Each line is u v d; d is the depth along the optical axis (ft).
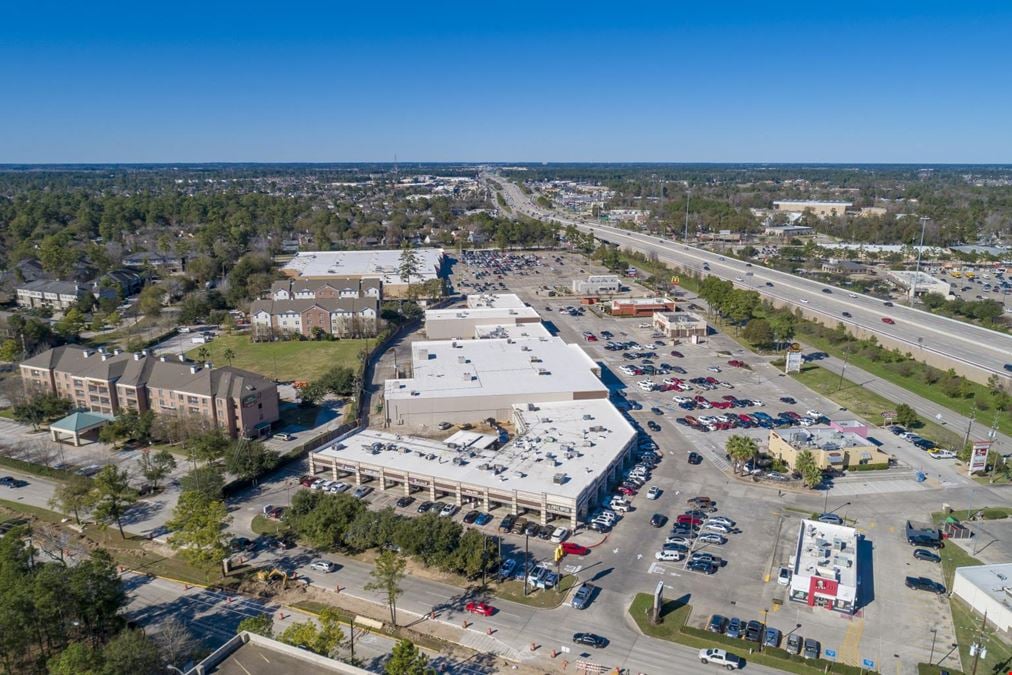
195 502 291.38
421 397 437.17
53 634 233.14
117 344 625.41
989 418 450.71
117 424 412.77
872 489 359.25
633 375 547.08
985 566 277.44
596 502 340.80
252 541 312.91
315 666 189.47
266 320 645.92
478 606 261.85
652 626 252.42
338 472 372.17
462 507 338.13
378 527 294.25
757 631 247.50
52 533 318.86
